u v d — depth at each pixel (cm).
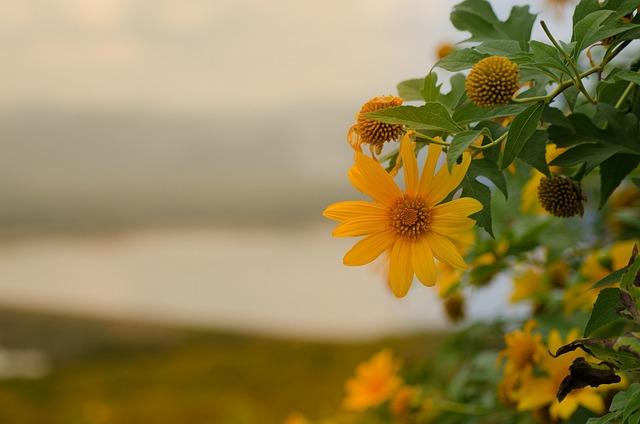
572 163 93
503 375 134
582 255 139
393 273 89
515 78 86
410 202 89
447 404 145
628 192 148
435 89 90
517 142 86
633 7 87
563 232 136
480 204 87
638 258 84
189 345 564
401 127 90
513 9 100
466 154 88
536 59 86
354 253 89
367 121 89
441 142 89
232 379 456
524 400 115
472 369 142
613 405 88
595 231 147
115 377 511
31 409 482
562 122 92
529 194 130
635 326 104
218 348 533
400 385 164
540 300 135
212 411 418
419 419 149
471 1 101
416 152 92
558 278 138
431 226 89
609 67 109
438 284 134
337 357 447
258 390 432
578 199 99
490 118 87
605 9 88
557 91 86
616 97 96
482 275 132
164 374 494
